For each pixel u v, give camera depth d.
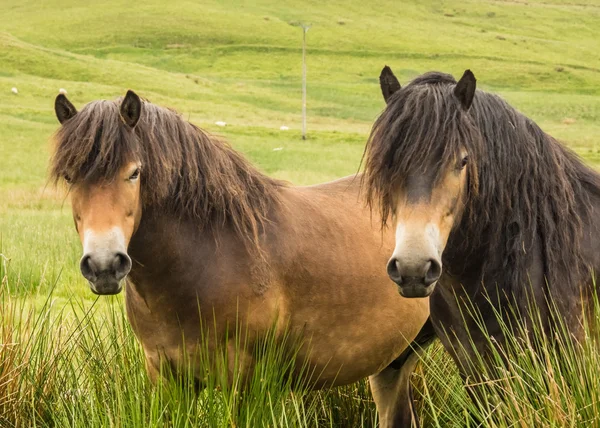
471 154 3.58
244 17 124.81
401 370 5.34
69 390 4.96
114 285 3.54
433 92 3.60
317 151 42.41
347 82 93.69
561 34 139.38
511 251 3.99
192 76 86.19
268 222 4.36
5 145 38.44
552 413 3.63
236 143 44.22
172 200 4.05
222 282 4.12
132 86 74.44
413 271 3.34
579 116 70.38
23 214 18.12
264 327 4.23
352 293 4.61
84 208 3.64
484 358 4.18
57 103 3.84
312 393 5.40
